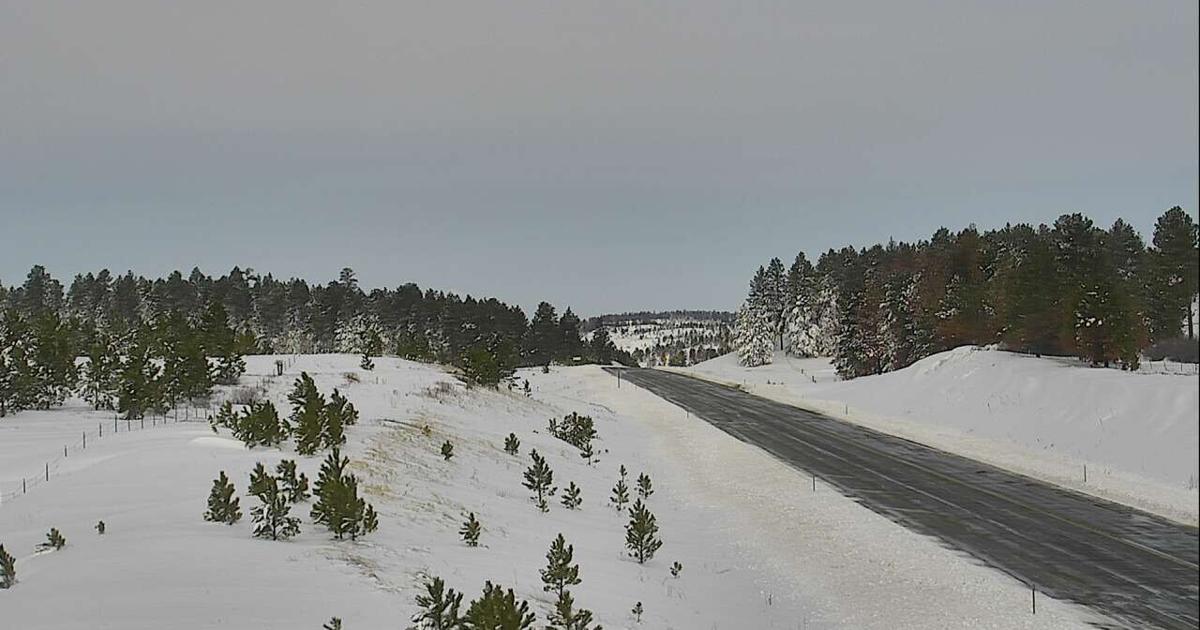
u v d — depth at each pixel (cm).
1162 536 2019
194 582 1106
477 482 2355
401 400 3597
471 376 4625
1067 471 2905
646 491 2697
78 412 3216
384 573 1301
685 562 1912
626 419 4947
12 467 2080
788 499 2597
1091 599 1588
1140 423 2941
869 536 2109
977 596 1630
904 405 4762
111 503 1584
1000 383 4253
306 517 1598
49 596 1024
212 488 1560
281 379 4125
